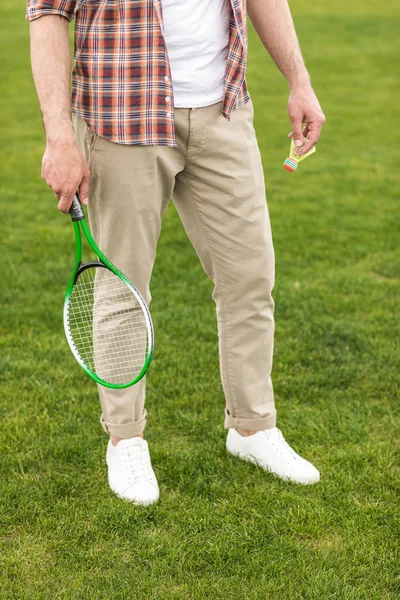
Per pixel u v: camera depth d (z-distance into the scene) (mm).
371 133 9719
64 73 2607
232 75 2744
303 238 6059
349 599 2453
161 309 4758
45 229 6215
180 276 5309
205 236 2945
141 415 3105
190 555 2648
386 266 5477
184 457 3240
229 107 2744
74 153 2566
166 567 2602
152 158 2680
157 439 3410
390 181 7691
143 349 2980
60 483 3053
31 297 4902
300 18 19156
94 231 2887
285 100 11516
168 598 2461
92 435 3408
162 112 2631
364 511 2877
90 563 2623
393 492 3002
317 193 7309
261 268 2930
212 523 2822
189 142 2748
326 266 5508
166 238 6074
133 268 2832
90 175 2742
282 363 4109
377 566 2594
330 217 6570
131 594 2479
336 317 4676
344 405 3705
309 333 4441
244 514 2879
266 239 2926
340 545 2715
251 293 2969
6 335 4406
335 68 13812
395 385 3863
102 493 3018
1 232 6129
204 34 2656
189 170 2838
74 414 3574
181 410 3650
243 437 3205
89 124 2682
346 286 5137
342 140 9391
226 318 3045
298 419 3572
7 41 15688
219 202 2854
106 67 2611
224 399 3744
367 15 19562
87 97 2674
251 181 2857
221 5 2701
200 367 4035
